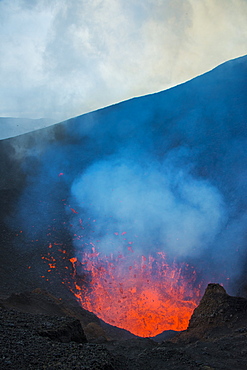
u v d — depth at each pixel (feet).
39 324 25.16
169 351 27.43
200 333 37.70
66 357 19.45
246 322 37.19
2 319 25.68
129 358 26.12
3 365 17.84
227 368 26.25
